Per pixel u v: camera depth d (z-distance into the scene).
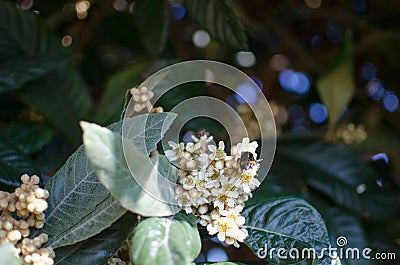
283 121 1.07
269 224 0.56
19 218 0.52
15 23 0.79
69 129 0.80
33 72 0.77
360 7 1.10
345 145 0.89
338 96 0.82
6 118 0.87
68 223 0.51
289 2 1.07
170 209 0.49
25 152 0.70
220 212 0.50
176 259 0.47
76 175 0.51
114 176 0.46
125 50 1.13
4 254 0.45
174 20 1.08
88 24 1.04
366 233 0.81
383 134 1.02
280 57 1.13
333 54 1.13
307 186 0.82
